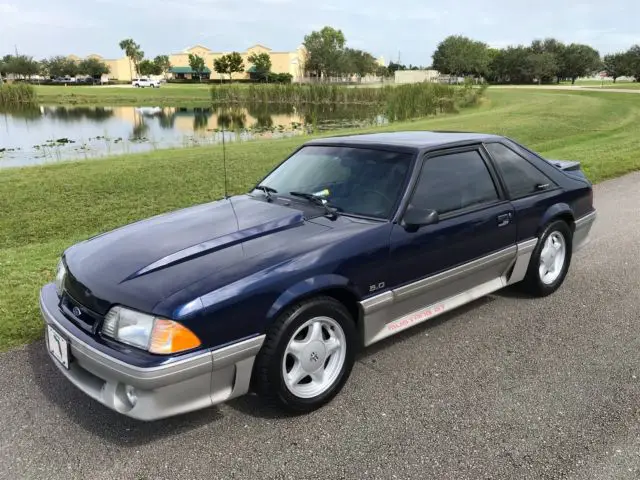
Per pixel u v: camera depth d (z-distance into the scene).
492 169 4.24
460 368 3.61
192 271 2.87
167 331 2.60
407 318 3.68
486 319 4.38
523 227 4.36
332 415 3.11
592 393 3.29
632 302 4.68
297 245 3.13
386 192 3.65
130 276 2.87
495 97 50.91
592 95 46.78
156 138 23.61
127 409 2.70
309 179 4.07
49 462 2.70
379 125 27.91
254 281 2.83
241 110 45.38
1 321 4.20
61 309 3.11
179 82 129.25
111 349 2.69
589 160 12.05
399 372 3.57
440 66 105.38
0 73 126.94
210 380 2.76
